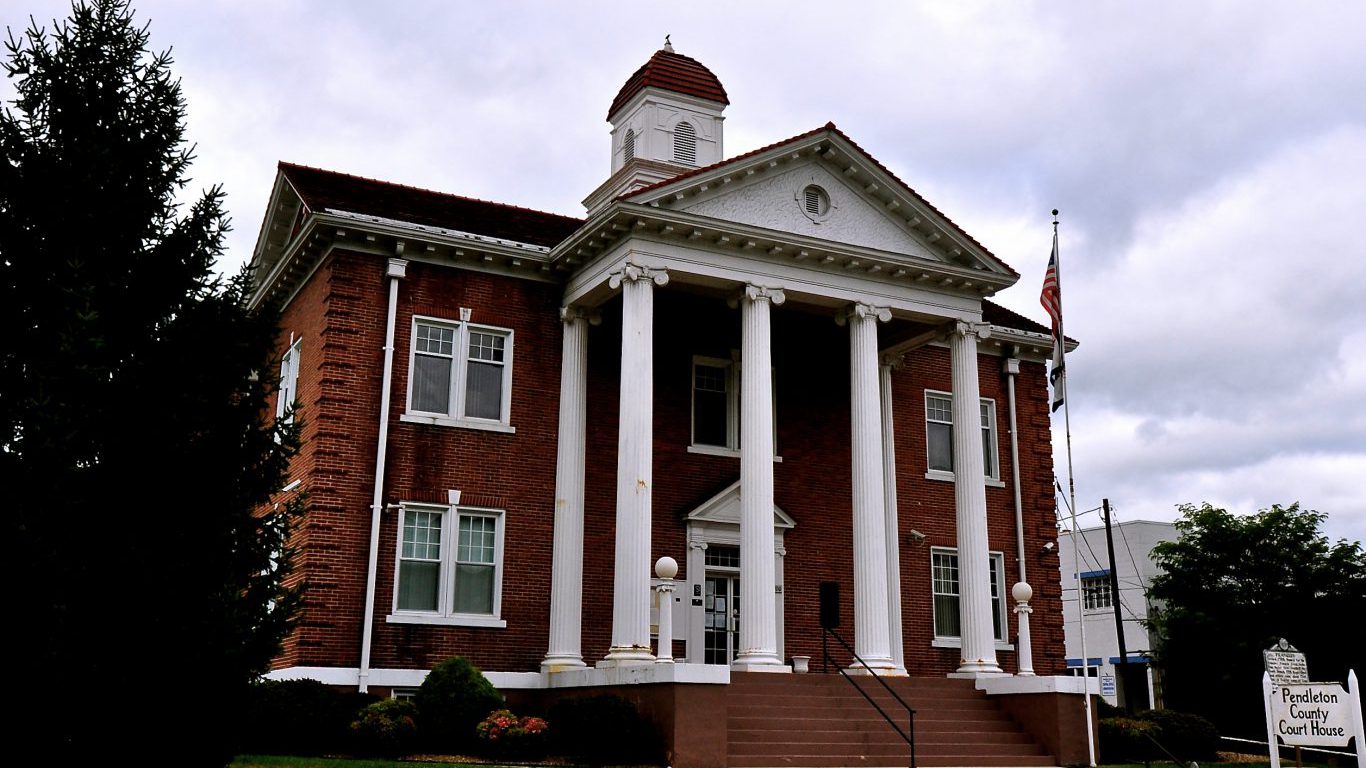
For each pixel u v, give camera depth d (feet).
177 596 44.39
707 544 91.81
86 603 42.27
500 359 89.20
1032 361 112.68
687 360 95.20
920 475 103.55
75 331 44.98
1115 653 171.12
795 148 87.10
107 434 45.03
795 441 98.17
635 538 78.74
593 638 86.74
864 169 89.40
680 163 106.93
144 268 49.57
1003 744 77.25
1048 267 90.89
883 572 84.94
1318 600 131.64
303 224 92.43
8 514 41.24
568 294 90.43
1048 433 111.45
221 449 48.14
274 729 67.10
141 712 43.52
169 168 52.49
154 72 53.62
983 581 88.63
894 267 89.40
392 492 82.64
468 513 85.40
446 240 86.38
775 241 85.25
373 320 84.84
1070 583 181.06
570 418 88.33
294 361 92.07
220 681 45.16
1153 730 85.76
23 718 40.86
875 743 73.36
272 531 49.60
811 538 96.73
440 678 72.79
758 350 84.38
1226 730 130.21
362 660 78.59
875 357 88.69
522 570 85.71
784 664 88.07
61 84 51.57
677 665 67.41
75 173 49.21
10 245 47.39
